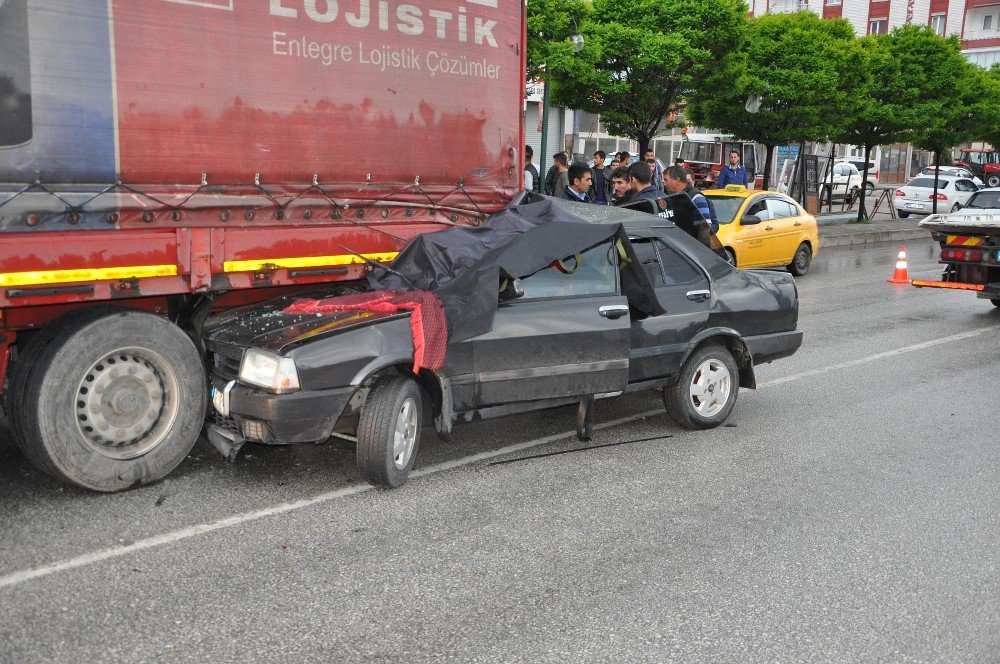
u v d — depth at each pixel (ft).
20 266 15.58
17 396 16.51
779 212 53.47
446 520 16.79
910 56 92.12
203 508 16.94
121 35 16.49
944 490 19.13
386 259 21.07
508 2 23.24
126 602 13.30
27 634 12.32
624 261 21.21
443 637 12.59
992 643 12.87
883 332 37.73
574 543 15.92
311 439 17.16
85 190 16.29
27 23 15.46
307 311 18.79
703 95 70.23
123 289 16.81
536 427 23.06
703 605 13.74
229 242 18.26
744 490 18.85
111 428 17.25
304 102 19.17
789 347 24.39
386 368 18.07
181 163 17.46
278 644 12.30
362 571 14.58
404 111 21.04
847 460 21.01
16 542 15.15
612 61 63.93
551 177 44.47
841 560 15.48
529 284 19.83
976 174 167.73
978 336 37.24
